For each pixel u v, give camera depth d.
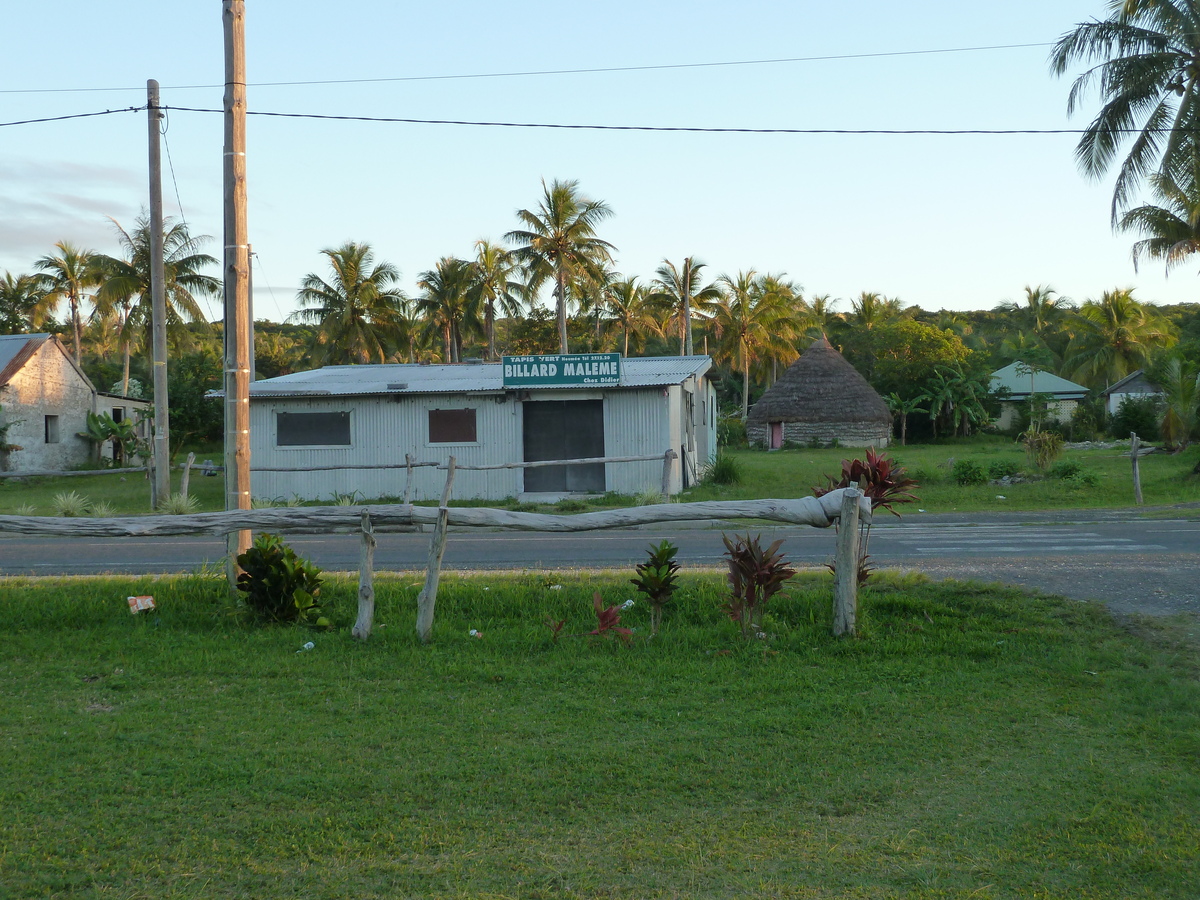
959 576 9.85
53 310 57.09
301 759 5.18
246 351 9.22
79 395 40.06
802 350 75.12
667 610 8.38
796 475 28.25
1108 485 23.73
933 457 38.78
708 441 32.50
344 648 7.53
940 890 3.76
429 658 7.23
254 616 8.34
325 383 24.69
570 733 5.62
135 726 5.73
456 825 4.39
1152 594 8.72
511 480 23.31
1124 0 24.17
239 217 9.19
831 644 7.35
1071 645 7.26
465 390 23.11
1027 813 4.47
